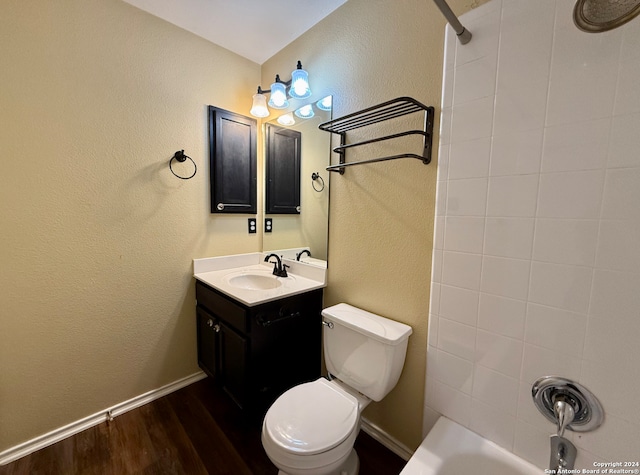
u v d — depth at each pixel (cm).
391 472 132
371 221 145
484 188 103
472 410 112
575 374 89
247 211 210
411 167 127
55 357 143
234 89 199
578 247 86
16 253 129
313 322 172
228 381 159
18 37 123
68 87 136
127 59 153
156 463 134
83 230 146
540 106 90
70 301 145
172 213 177
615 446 84
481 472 101
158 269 174
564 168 87
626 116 76
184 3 152
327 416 114
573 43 83
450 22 93
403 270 133
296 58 182
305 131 179
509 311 100
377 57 137
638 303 78
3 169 123
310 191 178
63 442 144
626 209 78
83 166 143
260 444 145
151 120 163
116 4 148
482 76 101
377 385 124
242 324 144
